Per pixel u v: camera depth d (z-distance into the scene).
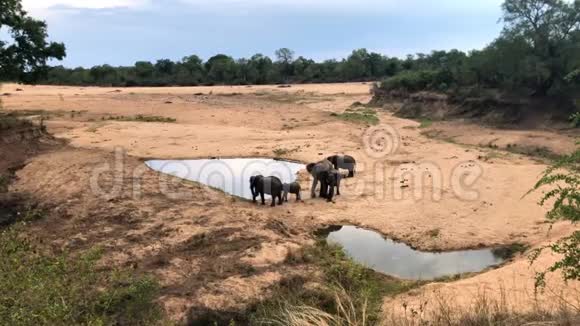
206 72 100.31
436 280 11.58
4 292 6.45
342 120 36.69
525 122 34.53
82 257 8.86
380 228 14.91
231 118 36.91
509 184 18.50
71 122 33.69
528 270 11.18
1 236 9.63
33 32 32.53
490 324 5.89
